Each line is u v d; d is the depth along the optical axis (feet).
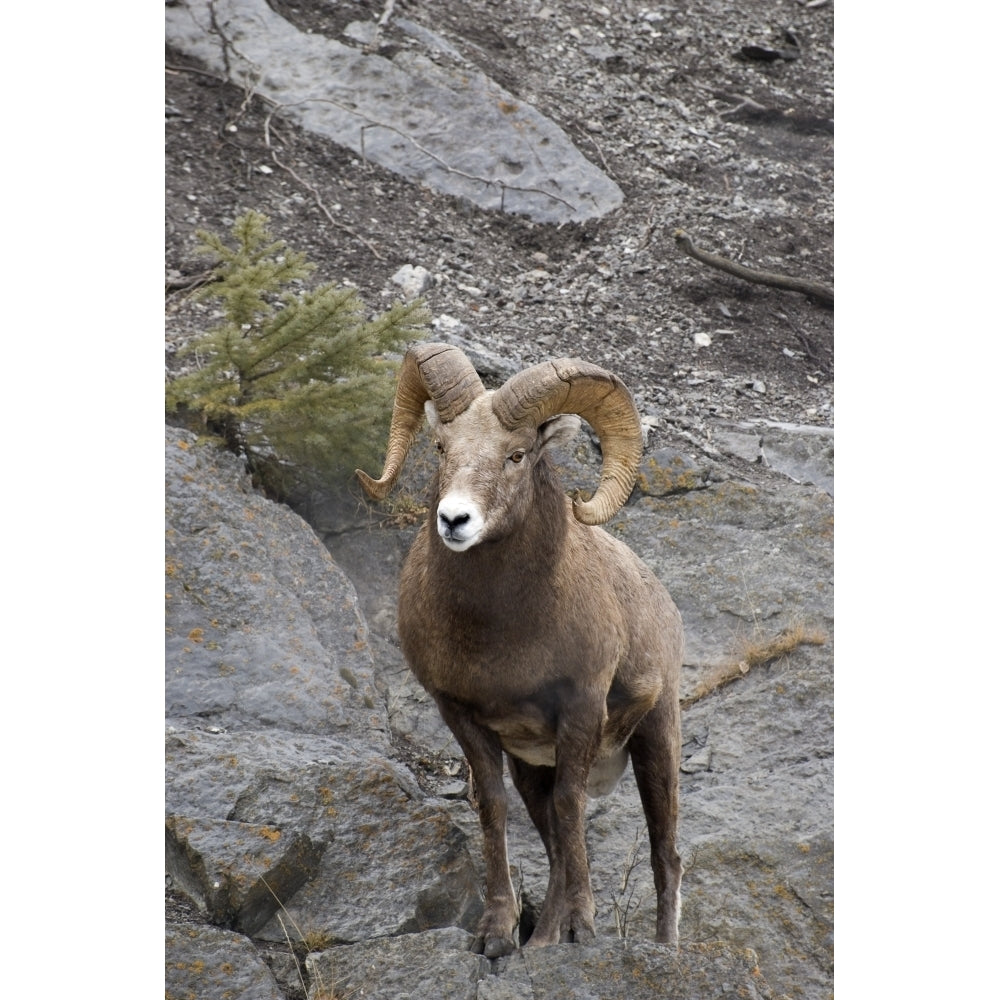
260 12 119.96
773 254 119.85
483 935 74.74
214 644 88.53
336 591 96.07
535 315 112.88
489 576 69.92
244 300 96.73
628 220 120.26
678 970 74.08
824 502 105.81
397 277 111.34
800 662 98.99
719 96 128.26
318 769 82.89
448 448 68.69
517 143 120.98
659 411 109.60
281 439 98.78
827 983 87.10
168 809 79.51
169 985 75.05
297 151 115.55
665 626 81.15
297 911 78.84
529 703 72.84
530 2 129.49
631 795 91.86
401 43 122.42
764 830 90.63
